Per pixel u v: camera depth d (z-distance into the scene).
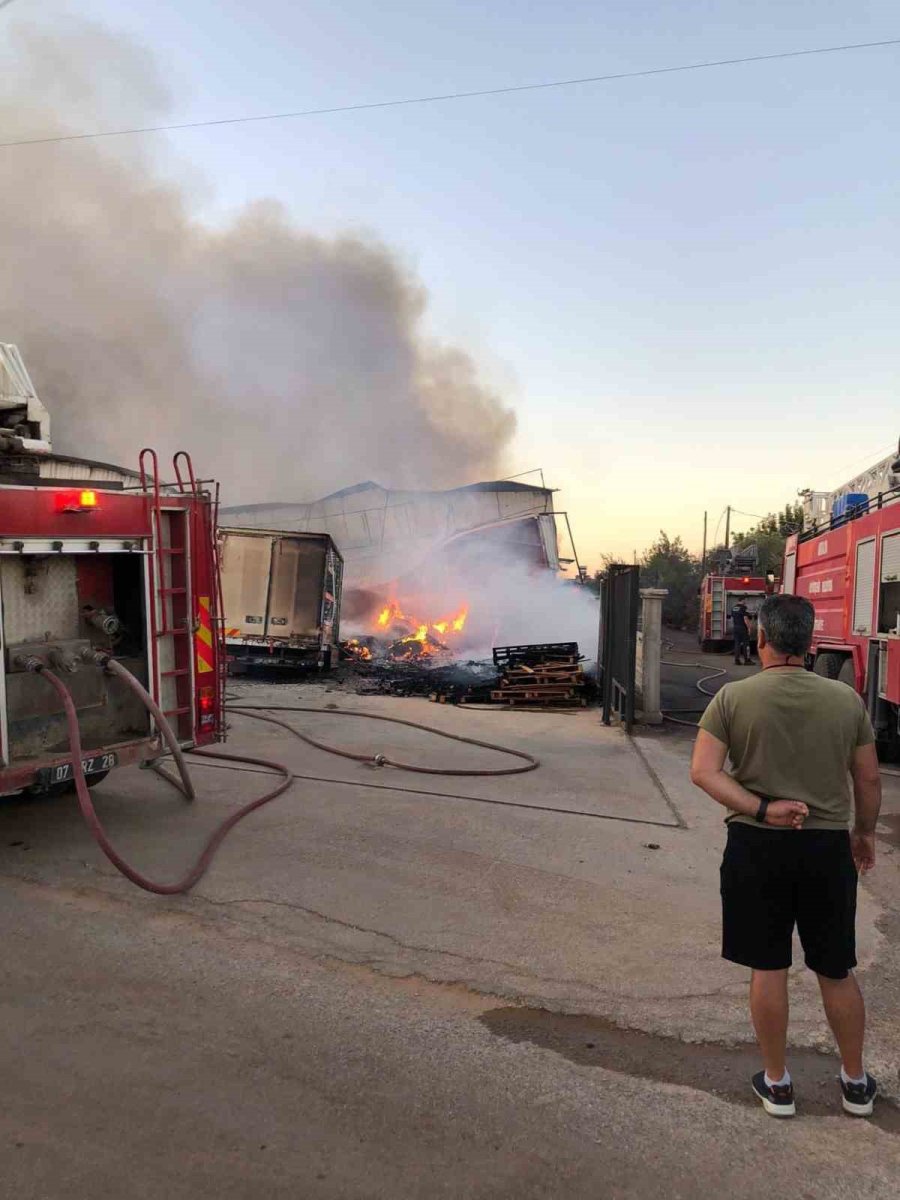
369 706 11.96
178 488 6.51
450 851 5.52
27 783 5.14
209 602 6.61
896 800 7.32
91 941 4.12
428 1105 2.88
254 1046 3.22
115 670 5.61
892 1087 3.03
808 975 3.91
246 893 4.74
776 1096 2.86
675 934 4.32
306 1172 2.53
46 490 5.28
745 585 25.34
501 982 3.78
